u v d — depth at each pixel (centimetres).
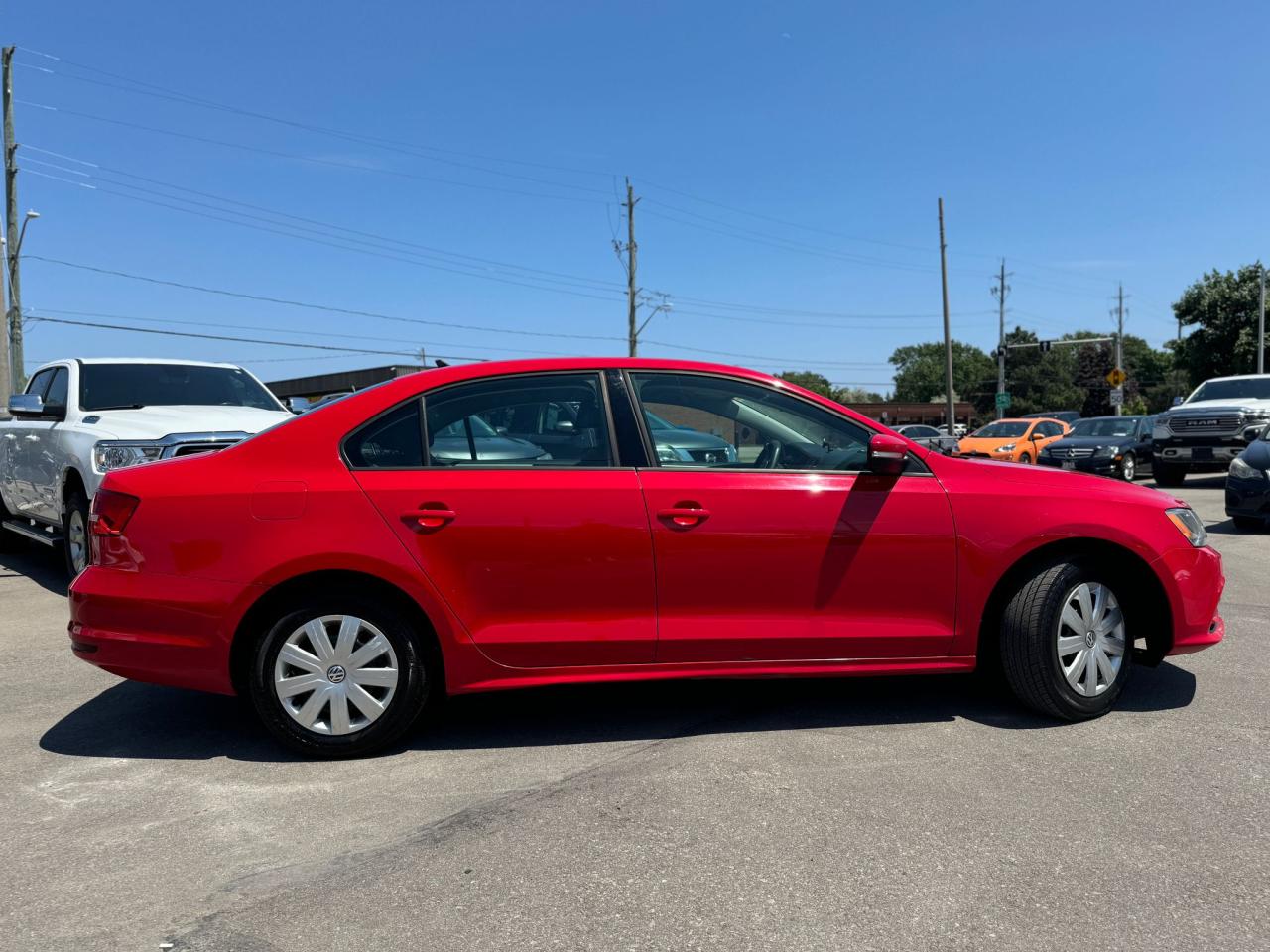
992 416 10325
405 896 264
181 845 298
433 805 326
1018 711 416
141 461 631
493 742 389
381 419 375
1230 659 497
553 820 312
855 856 284
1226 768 348
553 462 377
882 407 8019
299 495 360
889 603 384
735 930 245
